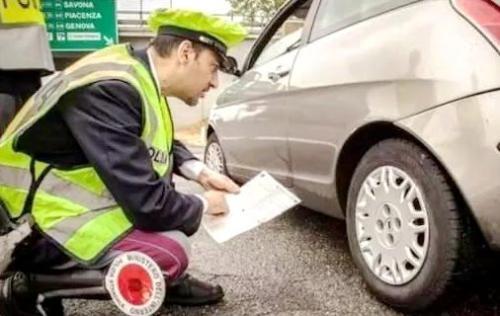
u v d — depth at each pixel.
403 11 1.72
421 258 1.60
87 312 1.70
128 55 1.48
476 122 1.41
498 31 1.43
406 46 1.64
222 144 3.24
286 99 2.30
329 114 1.96
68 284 1.46
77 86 1.33
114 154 1.31
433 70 1.53
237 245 2.43
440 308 1.66
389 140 1.73
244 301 1.81
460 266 1.52
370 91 1.75
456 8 1.53
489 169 1.39
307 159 2.16
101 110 1.32
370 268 1.81
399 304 1.69
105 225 1.42
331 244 2.44
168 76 1.48
